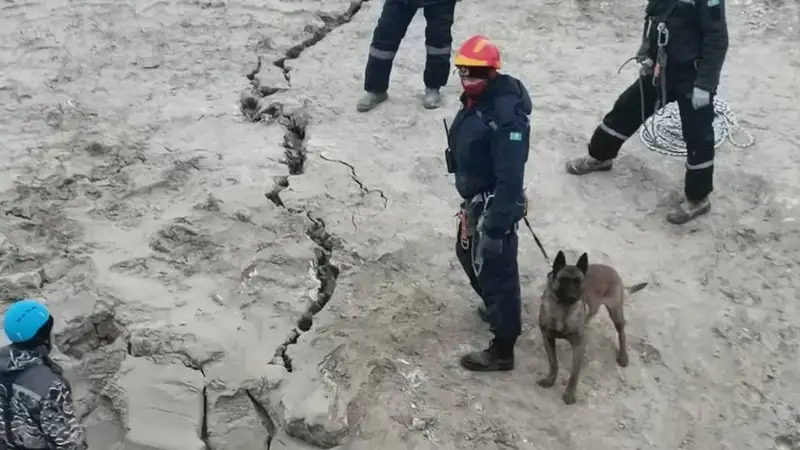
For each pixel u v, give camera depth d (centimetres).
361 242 621
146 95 791
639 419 497
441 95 790
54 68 827
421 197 670
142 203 655
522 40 885
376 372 523
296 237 625
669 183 688
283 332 548
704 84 589
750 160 709
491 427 491
